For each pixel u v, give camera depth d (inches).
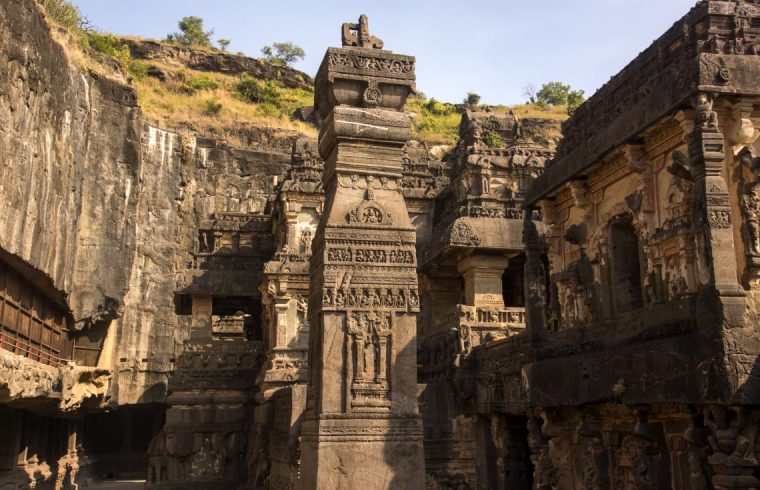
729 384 361.7
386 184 500.1
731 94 410.0
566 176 599.2
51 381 1039.6
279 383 1182.9
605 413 533.0
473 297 1038.4
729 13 441.4
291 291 1230.9
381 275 481.1
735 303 376.2
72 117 1134.4
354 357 466.9
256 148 2388.0
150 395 1755.7
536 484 606.9
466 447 839.7
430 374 928.3
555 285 659.4
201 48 3125.0
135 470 2091.5
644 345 434.0
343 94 503.5
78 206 1213.7
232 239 1622.8
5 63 836.6
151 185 1915.6
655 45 499.5
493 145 1254.9
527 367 601.9
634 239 571.5
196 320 1498.5
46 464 1446.9
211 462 1359.5
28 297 1059.3
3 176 831.1
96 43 1903.3
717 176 397.7
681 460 443.5
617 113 533.0
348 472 445.4
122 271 1421.0
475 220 1038.4
